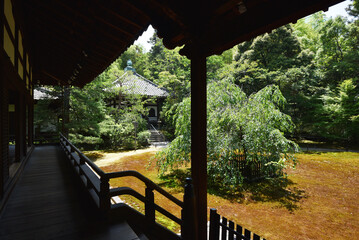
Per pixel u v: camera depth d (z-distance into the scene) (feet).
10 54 11.73
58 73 24.20
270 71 61.05
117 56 14.16
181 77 63.57
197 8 6.82
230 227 9.19
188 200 6.92
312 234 14.99
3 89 9.08
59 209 9.37
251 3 5.54
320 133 57.00
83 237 6.93
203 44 7.54
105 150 51.65
